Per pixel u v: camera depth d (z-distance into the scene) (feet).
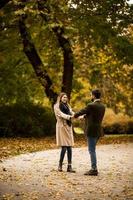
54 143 81.66
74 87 110.83
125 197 34.37
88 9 88.33
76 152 66.69
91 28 87.30
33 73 106.22
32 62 95.66
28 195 35.04
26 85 107.34
